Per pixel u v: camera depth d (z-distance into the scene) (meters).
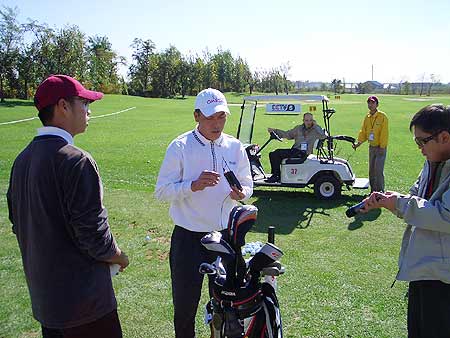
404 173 10.91
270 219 6.82
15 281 4.51
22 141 16.05
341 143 16.83
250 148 8.65
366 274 4.70
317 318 3.78
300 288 4.36
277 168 8.26
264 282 2.21
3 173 10.24
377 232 6.14
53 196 2.09
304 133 8.38
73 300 2.17
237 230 2.07
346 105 42.97
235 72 71.75
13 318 3.80
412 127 2.37
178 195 2.89
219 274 2.15
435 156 2.31
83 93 2.28
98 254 2.16
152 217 6.74
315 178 8.09
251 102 8.98
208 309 2.33
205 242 2.12
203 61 69.62
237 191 2.86
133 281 4.54
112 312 2.33
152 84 65.06
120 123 25.33
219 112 2.91
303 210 7.35
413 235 2.41
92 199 2.12
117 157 13.05
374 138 8.01
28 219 2.17
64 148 2.12
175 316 3.08
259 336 2.07
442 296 2.35
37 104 2.20
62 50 43.34
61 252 2.14
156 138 18.12
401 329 3.61
